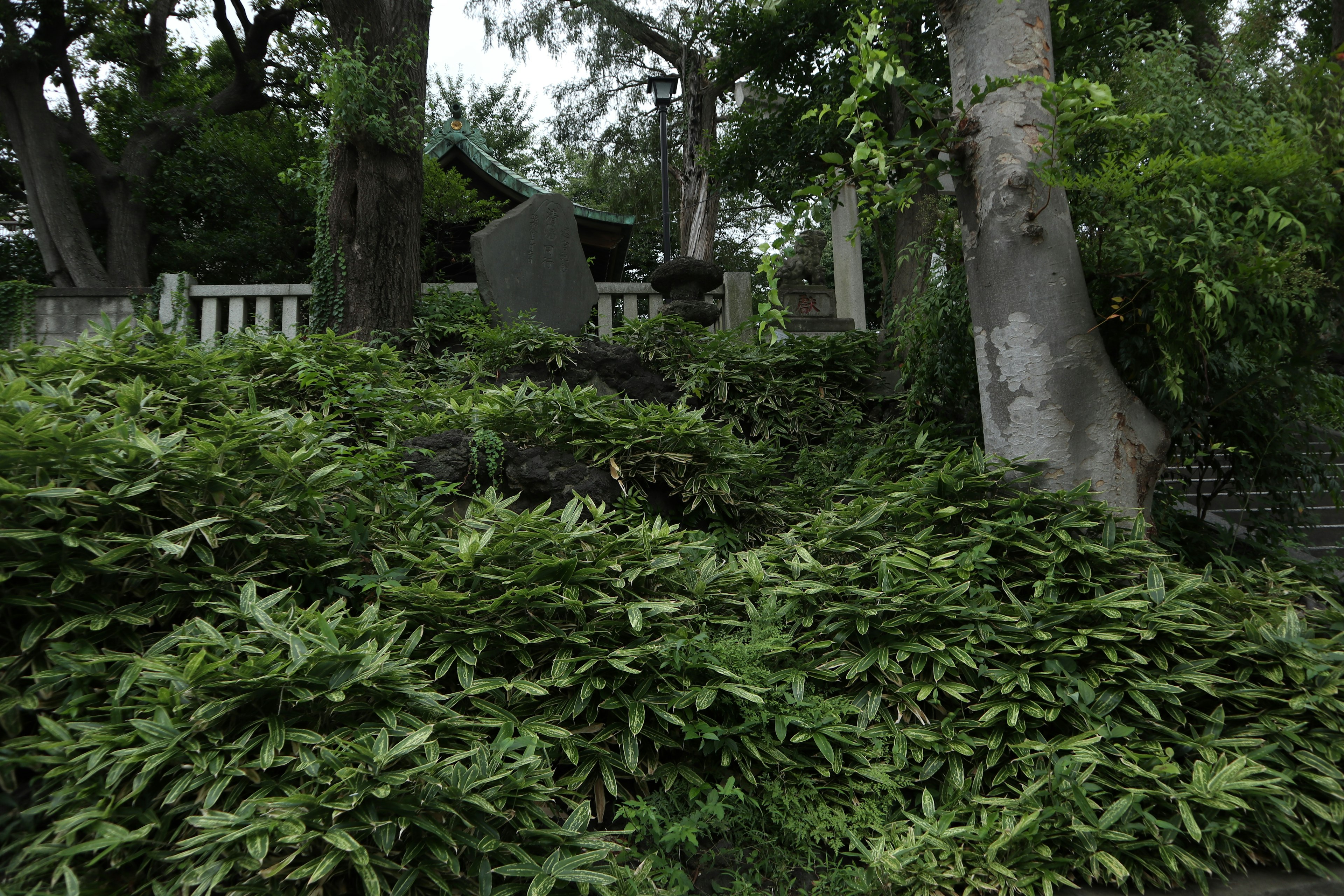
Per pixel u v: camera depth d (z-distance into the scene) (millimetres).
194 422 3084
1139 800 2557
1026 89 3693
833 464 5488
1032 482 3629
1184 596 3172
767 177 11281
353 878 1961
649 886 2297
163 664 2119
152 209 14438
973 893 2426
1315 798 2689
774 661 3016
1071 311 3645
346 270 6941
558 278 7172
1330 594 3867
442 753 2256
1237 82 3953
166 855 1879
